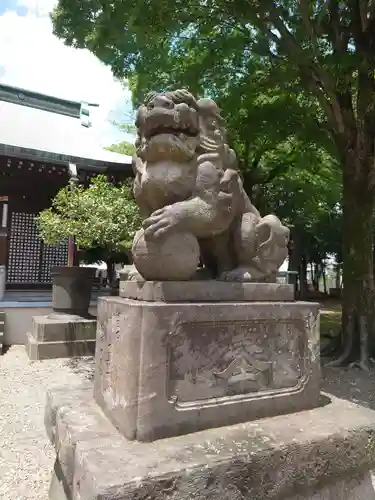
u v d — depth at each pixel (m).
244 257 2.25
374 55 5.55
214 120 2.20
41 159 8.06
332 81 5.34
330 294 21.78
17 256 9.71
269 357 2.09
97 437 1.74
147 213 2.26
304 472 1.76
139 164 2.23
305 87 5.81
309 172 9.42
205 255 2.41
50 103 12.04
